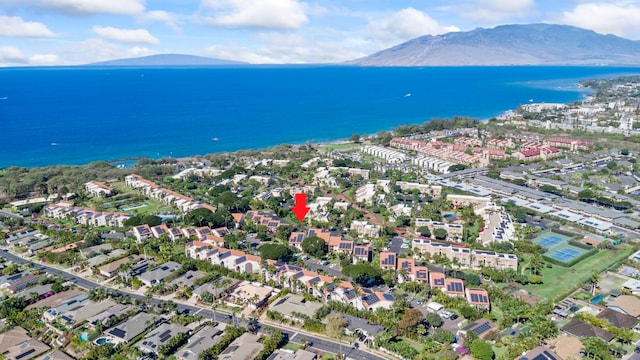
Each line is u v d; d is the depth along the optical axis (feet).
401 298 594.65
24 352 500.74
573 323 539.70
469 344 504.02
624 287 638.94
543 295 628.69
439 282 640.99
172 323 557.74
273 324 566.77
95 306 595.47
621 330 519.60
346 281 645.51
